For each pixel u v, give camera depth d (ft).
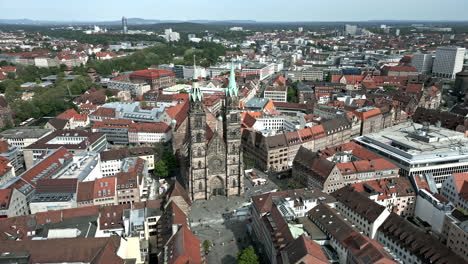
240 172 538.06
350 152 593.83
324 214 392.88
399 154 572.51
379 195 466.70
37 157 650.02
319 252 317.42
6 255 313.53
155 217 411.95
